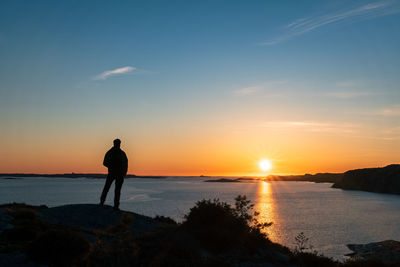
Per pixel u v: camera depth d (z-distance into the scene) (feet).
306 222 368.68
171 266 34.12
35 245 30.58
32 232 37.60
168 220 65.26
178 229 46.85
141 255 36.11
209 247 42.06
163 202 575.79
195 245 41.19
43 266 29.76
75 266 30.73
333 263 48.44
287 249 53.36
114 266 32.01
